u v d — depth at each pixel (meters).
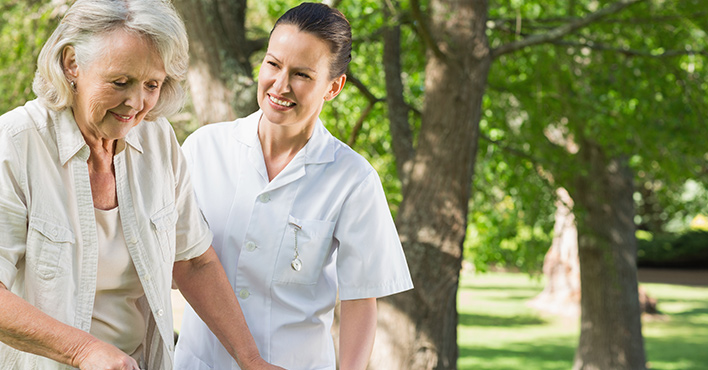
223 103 4.19
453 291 4.99
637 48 7.20
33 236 1.56
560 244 16.66
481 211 8.63
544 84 6.92
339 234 2.14
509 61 7.21
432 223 4.95
